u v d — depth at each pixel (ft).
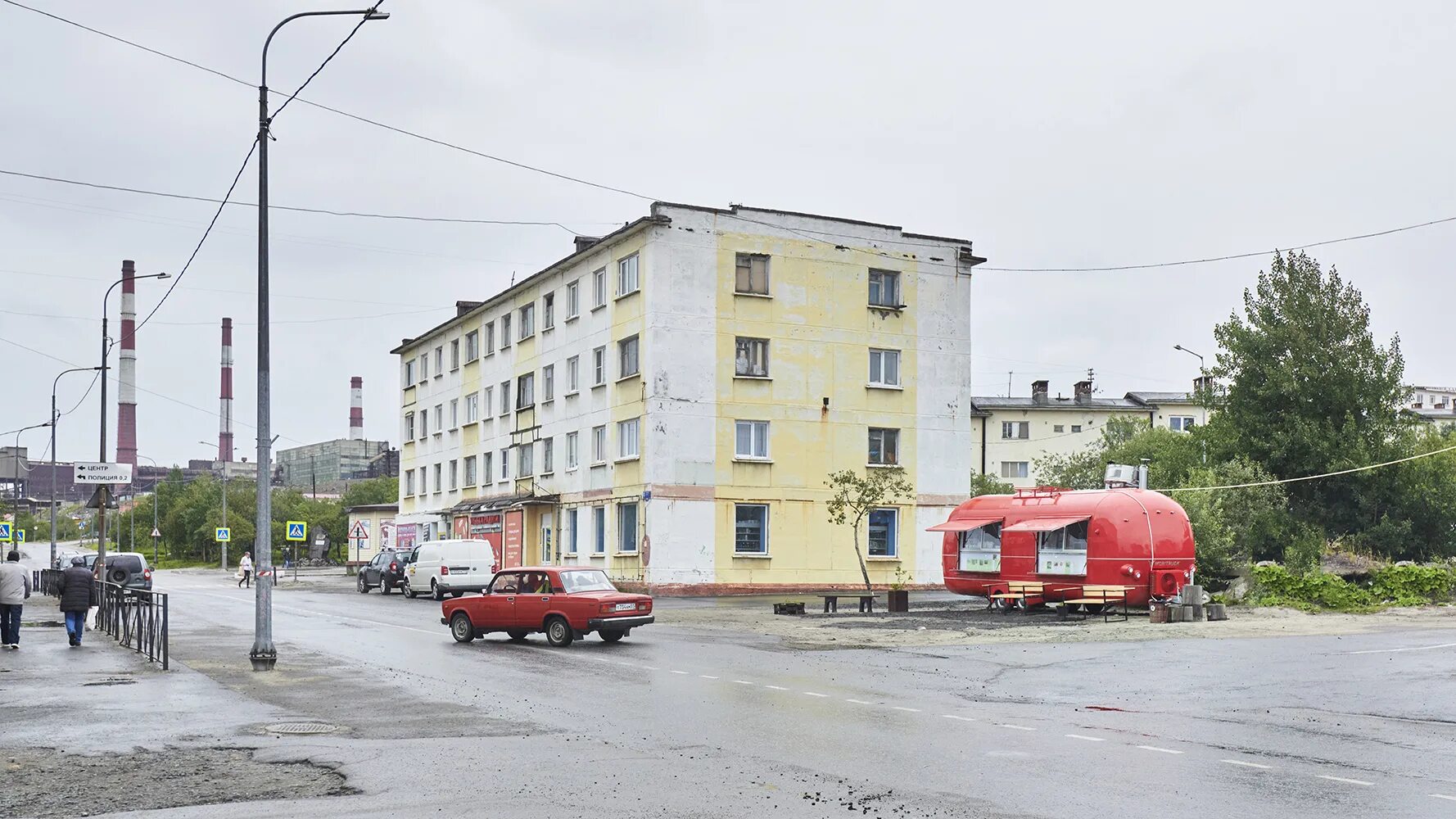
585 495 166.09
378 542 280.72
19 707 50.62
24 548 461.37
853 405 159.63
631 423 155.02
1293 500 172.45
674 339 150.61
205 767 37.19
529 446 185.88
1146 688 56.85
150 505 425.69
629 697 53.83
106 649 78.89
